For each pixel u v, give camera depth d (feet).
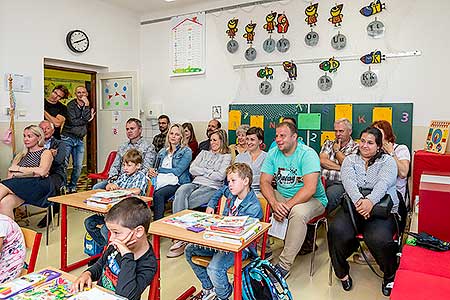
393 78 13.34
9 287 4.62
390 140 11.98
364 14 13.58
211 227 6.77
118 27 18.16
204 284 7.97
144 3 17.42
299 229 9.36
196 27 17.40
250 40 16.01
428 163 11.47
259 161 12.04
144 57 19.25
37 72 14.93
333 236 8.91
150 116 18.99
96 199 9.03
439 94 12.68
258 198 8.73
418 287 5.80
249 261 7.49
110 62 17.92
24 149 12.84
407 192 11.73
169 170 13.24
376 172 9.37
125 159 11.59
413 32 12.95
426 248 7.64
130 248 5.34
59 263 10.34
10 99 13.94
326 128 14.56
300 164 10.13
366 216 8.83
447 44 12.47
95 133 18.92
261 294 6.64
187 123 16.38
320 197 10.48
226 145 13.50
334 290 9.11
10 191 11.34
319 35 14.55
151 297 7.13
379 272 10.19
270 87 15.69
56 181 12.98
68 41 15.90
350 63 14.02
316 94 14.73
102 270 5.49
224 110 16.93
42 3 14.96
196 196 12.22
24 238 5.83
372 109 13.69
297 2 14.88
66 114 16.85
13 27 14.06
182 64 17.92
